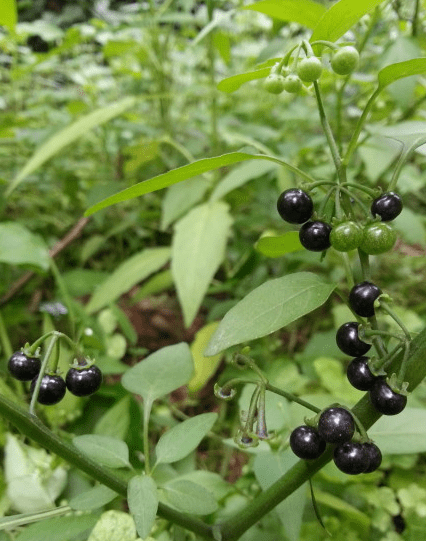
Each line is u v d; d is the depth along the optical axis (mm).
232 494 162
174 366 142
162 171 334
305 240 97
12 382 221
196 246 221
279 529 154
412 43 210
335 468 161
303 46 99
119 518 131
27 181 341
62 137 264
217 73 406
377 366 92
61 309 255
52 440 102
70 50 363
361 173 274
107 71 360
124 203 350
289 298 93
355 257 186
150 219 336
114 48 302
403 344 90
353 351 96
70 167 374
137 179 344
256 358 241
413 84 200
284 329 277
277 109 387
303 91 118
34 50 471
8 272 301
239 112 371
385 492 176
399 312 248
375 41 266
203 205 239
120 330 268
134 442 172
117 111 276
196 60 371
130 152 291
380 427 139
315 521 164
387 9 224
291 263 259
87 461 107
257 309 92
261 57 201
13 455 172
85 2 451
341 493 177
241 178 240
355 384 95
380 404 92
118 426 171
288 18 132
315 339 233
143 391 136
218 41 231
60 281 231
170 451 120
